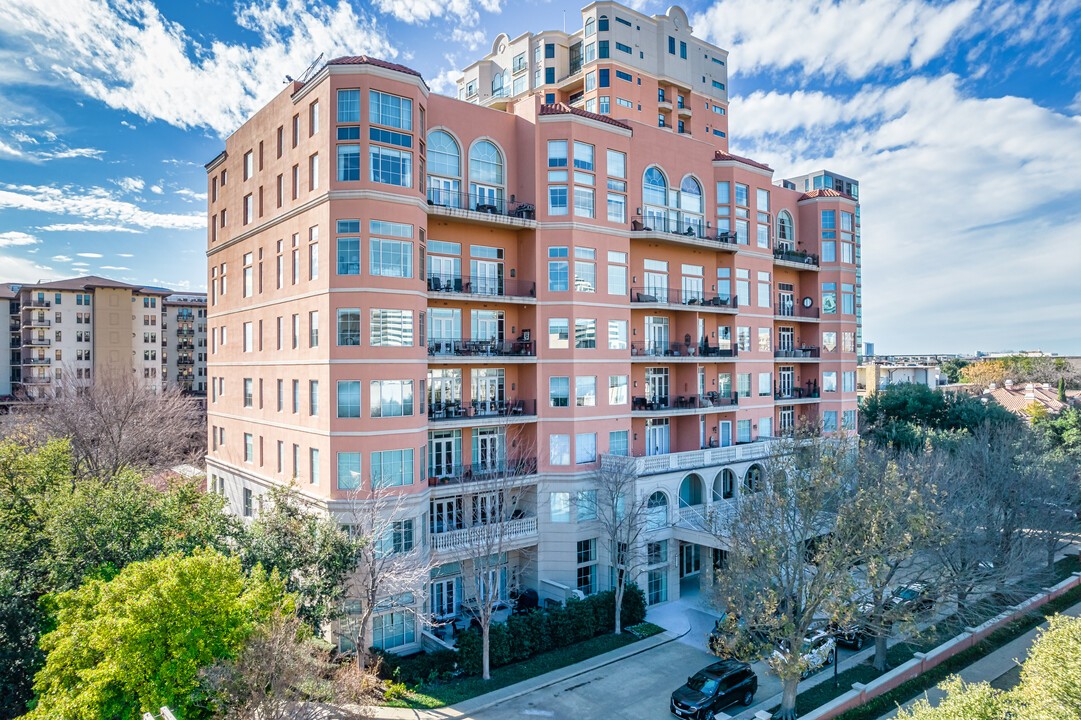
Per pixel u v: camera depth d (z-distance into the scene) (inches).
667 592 1429.6
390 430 1164.5
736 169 1775.3
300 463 1264.8
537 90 2327.8
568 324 1425.9
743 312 1802.4
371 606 991.0
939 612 1314.0
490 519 1194.6
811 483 1043.3
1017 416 2529.5
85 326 3415.4
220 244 1706.4
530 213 1433.3
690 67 2389.3
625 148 1534.2
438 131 1366.9
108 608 762.2
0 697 825.5
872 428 2410.2
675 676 1075.3
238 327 1603.1
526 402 1440.7
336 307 1154.7
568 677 1065.5
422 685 1014.4
